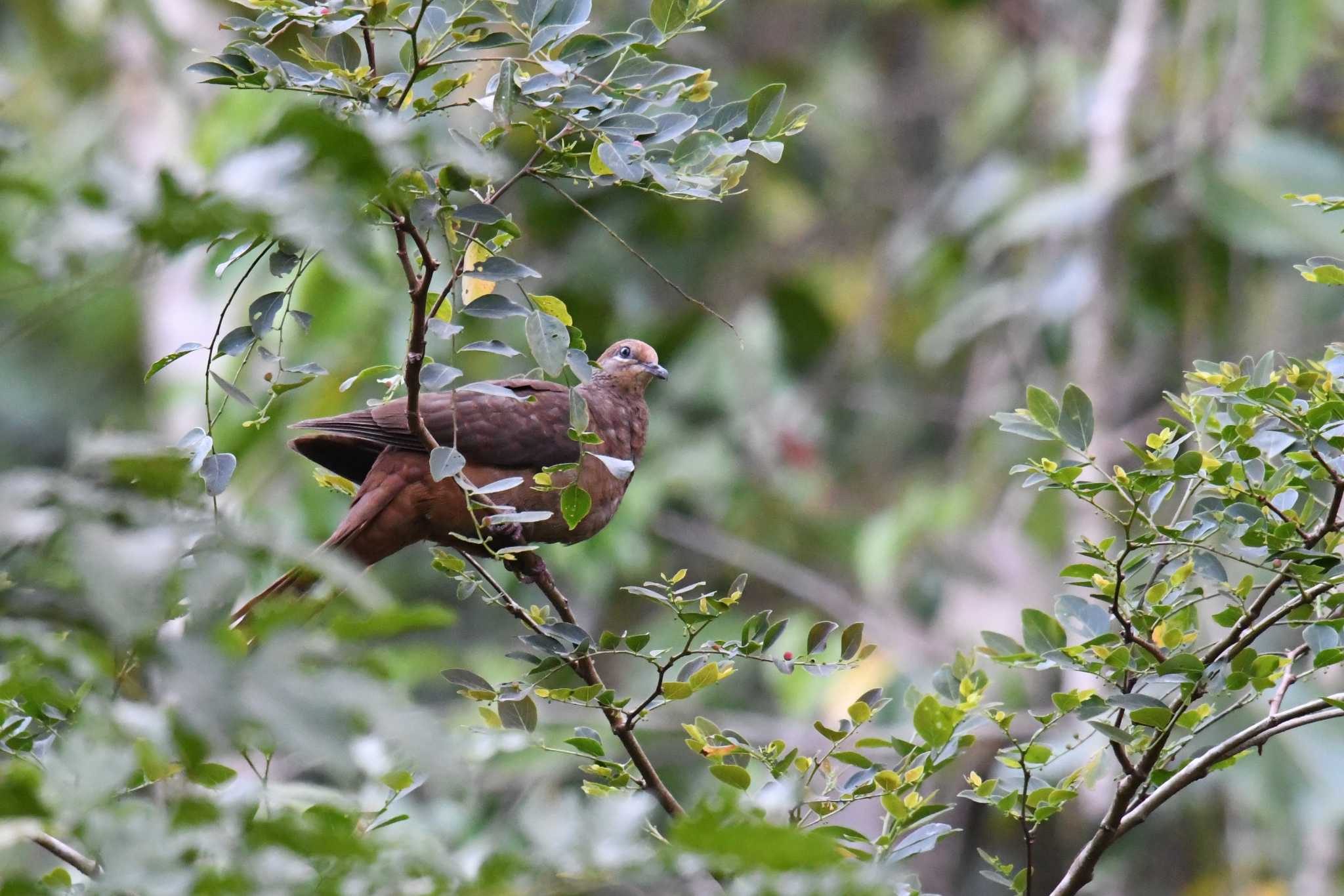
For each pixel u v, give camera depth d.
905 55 24.94
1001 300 19.31
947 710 6.40
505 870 3.82
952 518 18.14
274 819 3.83
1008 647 7.18
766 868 3.56
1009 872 6.77
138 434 3.79
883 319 21.45
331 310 14.68
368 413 9.27
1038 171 20.05
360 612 3.78
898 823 6.42
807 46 23.89
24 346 18.94
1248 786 15.05
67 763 3.67
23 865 4.06
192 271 15.18
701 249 20.53
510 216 5.78
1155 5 18.92
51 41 17.27
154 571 3.13
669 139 6.27
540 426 9.83
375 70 6.28
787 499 19.20
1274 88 18.05
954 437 21.77
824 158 22.36
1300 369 6.41
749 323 20.03
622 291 19.27
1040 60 21.61
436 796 4.47
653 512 18.09
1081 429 6.68
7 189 3.29
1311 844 16.38
